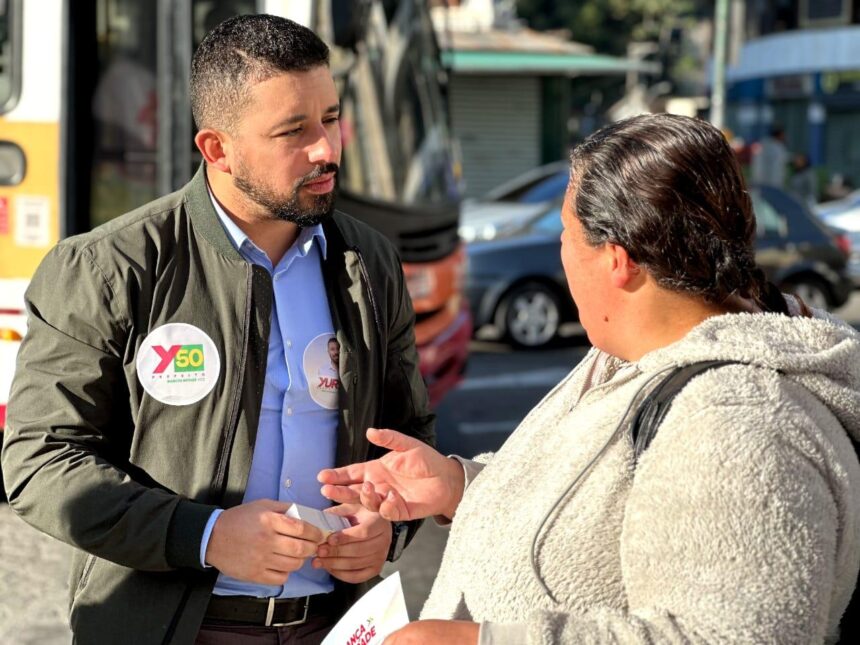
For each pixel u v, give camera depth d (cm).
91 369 212
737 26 1706
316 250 234
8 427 215
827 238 1204
